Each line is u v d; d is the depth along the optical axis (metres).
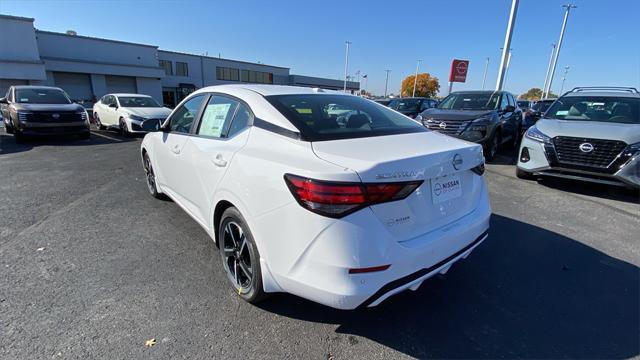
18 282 2.80
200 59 47.06
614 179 5.05
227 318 2.42
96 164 7.32
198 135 3.18
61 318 2.38
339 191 1.83
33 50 24.97
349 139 2.34
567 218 4.44
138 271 3.00
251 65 53.56
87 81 31.02
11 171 6.63
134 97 12.82
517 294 2.79
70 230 3.83
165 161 3.88
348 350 2.16
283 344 2.20
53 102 10.65
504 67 12.88
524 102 23.75
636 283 2.96
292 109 2.55
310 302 2.62
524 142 6.07
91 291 2.69
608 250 3.56
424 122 8.38
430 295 2.76
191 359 2.05
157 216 4.27
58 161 7.64
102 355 2.06
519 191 5.61
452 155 2.27
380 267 1.91
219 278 2.91
